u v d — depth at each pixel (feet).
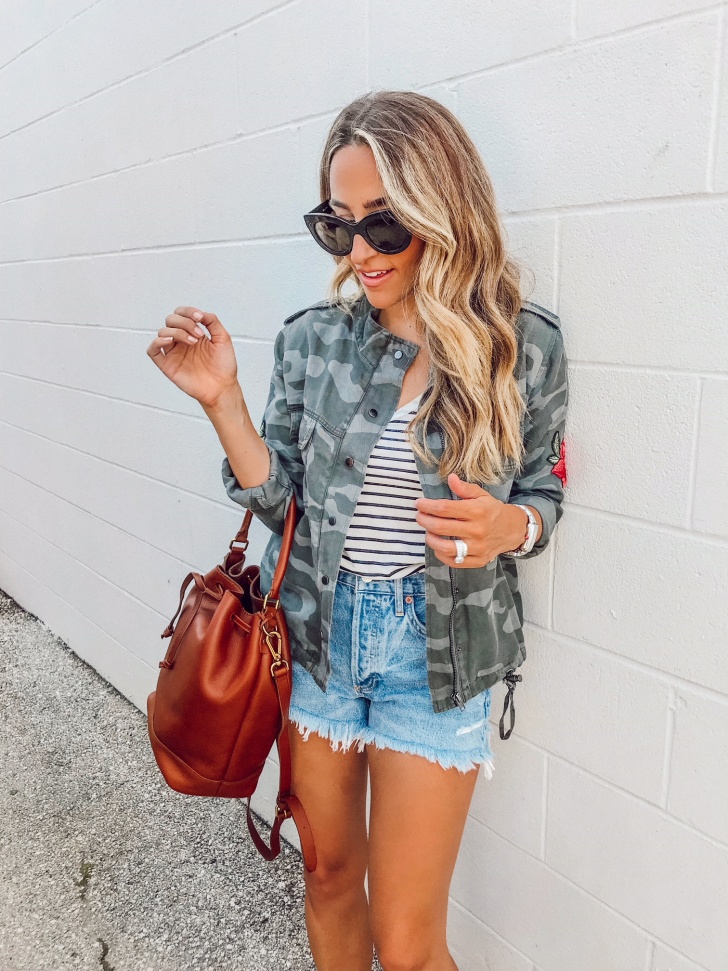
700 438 4.02
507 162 4.68
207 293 7.44
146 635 9.63
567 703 4.98
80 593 11.17
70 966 6.14
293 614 4.79
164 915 6.66
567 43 4.23
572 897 5.19
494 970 5.90
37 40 9.57
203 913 6.68
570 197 4.38
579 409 4.58
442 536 3.72
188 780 4.71
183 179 7.42
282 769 4.64
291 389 4.79
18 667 11.30
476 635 4.33
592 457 4.56
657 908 4.67
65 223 9.72
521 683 5.27
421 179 3.82
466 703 4.39
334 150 4.17
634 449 4.33
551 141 4.41
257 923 6.57
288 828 7.59
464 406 4.05
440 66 4.92
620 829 4.81
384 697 4.45
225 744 4.56
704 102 3.72
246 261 6.84
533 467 4.49
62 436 10.85
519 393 4.18
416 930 4.46
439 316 3.93
